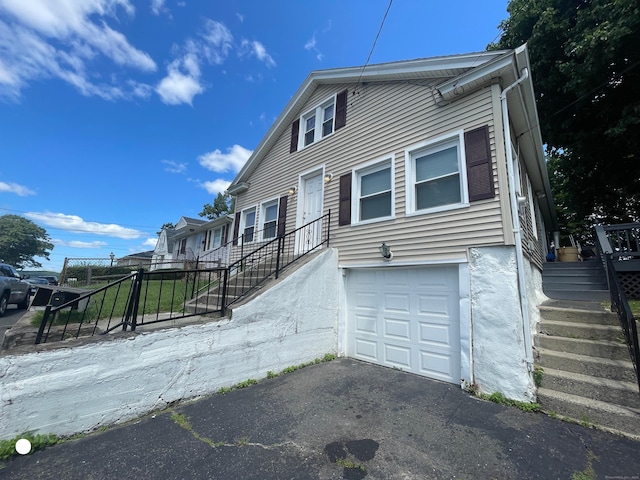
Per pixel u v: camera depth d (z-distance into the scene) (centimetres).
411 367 497
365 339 577
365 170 645
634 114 699
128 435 291
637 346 279
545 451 258
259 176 1006
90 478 226
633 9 614
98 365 308
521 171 629
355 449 265
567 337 403
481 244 428
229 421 318
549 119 933
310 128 859
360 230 609
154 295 822
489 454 255
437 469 236
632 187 957
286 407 354
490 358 391
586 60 703
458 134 488
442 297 475
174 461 248
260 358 454
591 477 222
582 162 940
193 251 2264
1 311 888
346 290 627
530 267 516
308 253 630
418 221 514
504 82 460
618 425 286
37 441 264
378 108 637
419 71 553
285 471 235
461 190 468
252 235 997
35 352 275
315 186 783
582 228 1622
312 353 545
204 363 389
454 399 380
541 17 826
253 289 541
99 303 682
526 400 352
